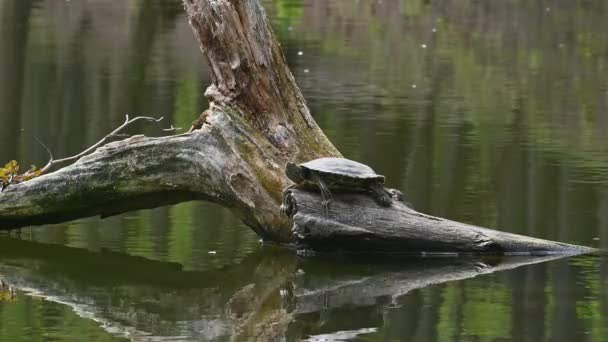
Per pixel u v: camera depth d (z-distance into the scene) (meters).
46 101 19.47
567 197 12.76
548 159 14.96
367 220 10.56
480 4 35.41
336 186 10.56
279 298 9.21
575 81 22.75
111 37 27.98
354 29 30.67
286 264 10.49
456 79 22.92
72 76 22.03
